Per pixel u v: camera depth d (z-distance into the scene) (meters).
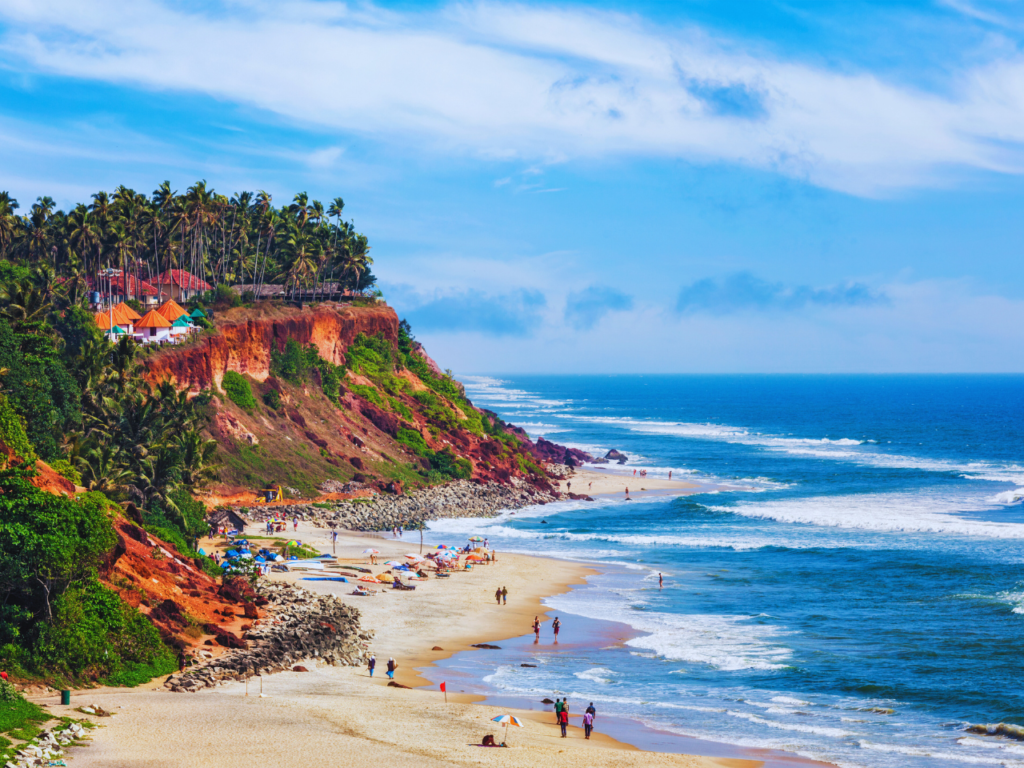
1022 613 60.84
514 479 128.12
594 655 52.59
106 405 66.12
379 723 35.88
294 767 29.12
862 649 53.47
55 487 49.53
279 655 46.59
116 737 30.59
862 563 78.00
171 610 47.66
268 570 69.44
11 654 36.25
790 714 42.88
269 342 119.81
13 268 103.06
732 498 120.50
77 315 93.75
